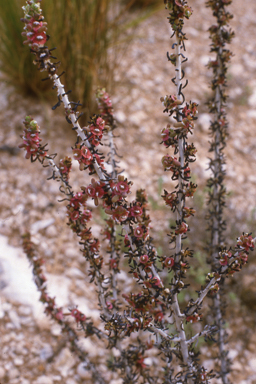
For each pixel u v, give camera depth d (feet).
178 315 4.20
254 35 15.49
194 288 8.48
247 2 17.38
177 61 3.35
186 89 12.67
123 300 8.15
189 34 14.78
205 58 13.84
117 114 11.39
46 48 2.88
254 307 8.44
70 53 9.83
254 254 9.00
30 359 7.11
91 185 3.15
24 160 9.90
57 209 9.21
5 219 8.82
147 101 12.09
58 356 7.20
